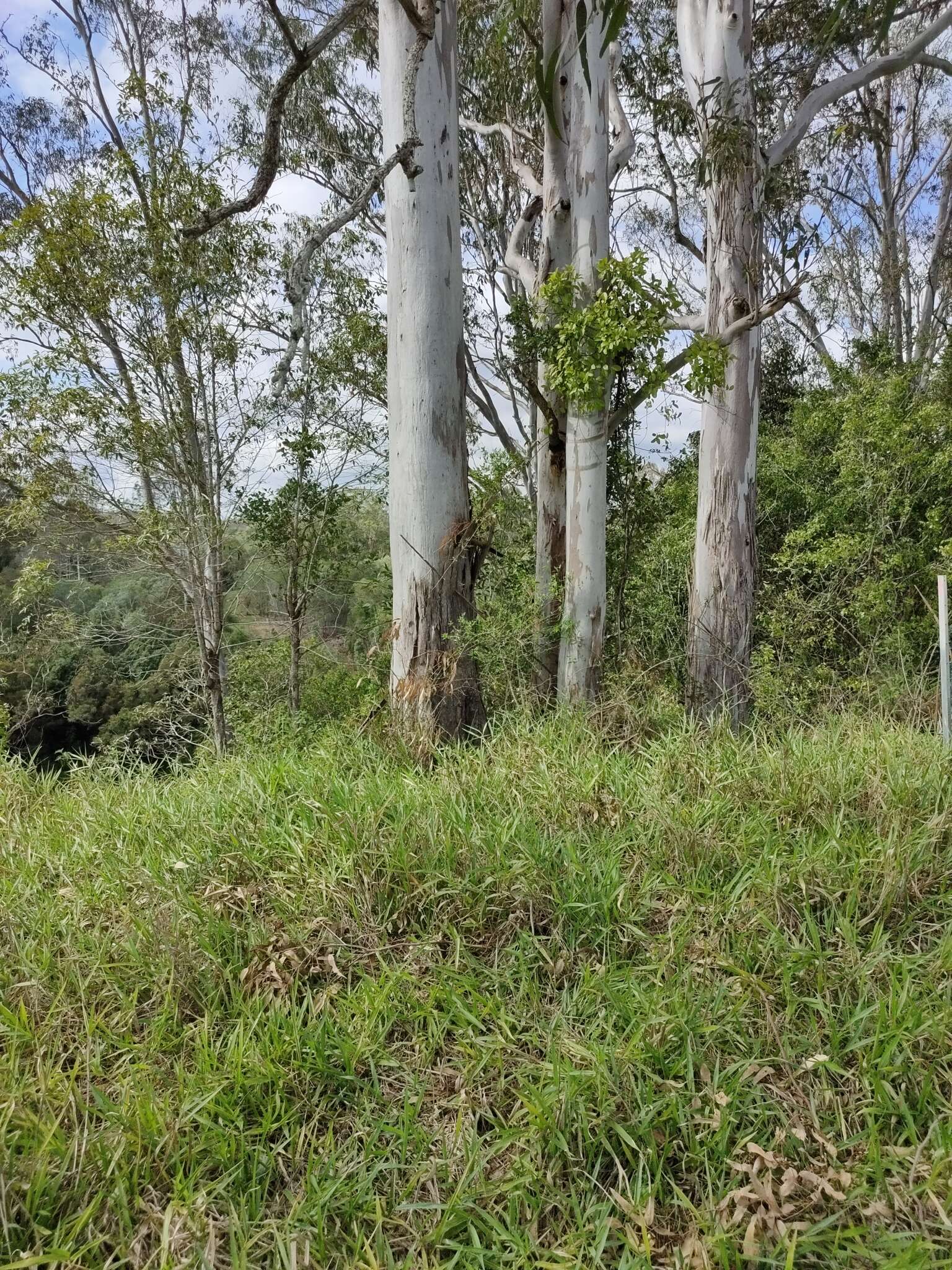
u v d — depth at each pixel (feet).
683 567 32.60
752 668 25.61
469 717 21.08
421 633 21.03
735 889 10.56
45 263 26.35
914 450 29.81
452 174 20.79
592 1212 6.91
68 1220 6.73
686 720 17.78
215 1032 9.11
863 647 28.19
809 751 15.10
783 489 36.01
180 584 32.24
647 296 22.41
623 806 12.78
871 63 29.01
